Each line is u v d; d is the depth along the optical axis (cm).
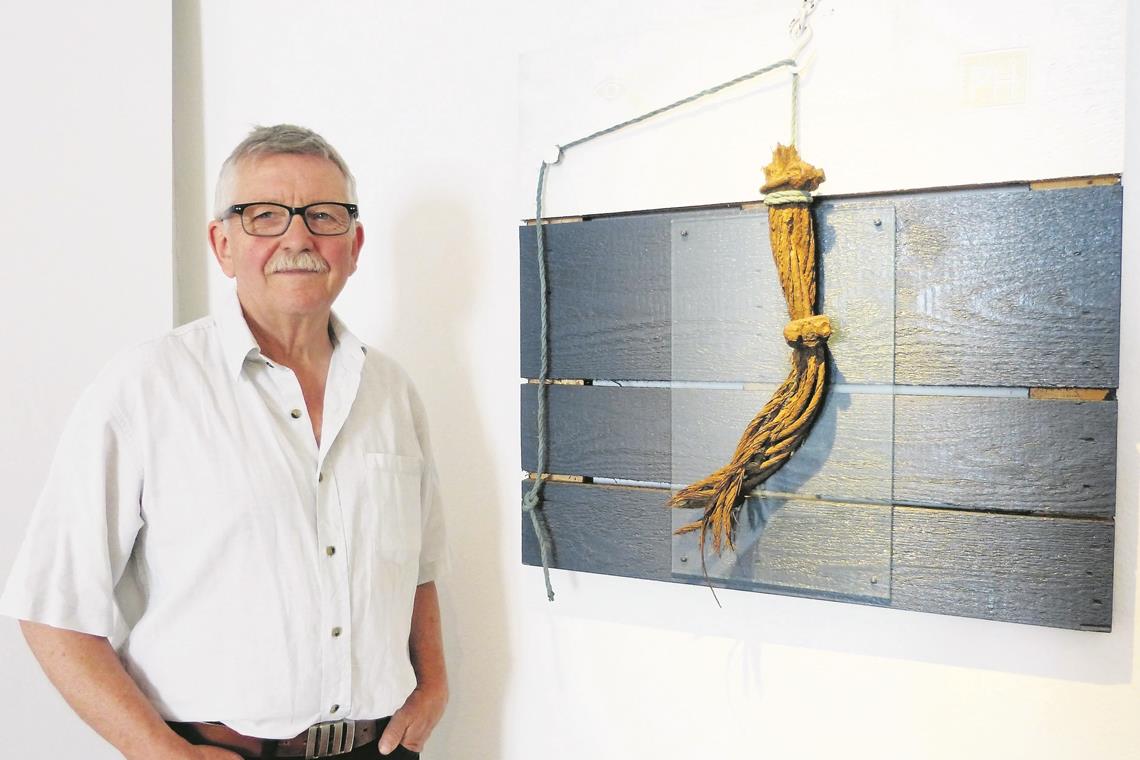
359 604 113
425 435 136
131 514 108
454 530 147
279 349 119
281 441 112
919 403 111
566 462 134
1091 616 104
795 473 117
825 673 120
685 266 123
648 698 132
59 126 154
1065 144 105
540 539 136
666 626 130
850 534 114
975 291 108
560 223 134
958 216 108
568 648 138
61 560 104
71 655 103
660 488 128
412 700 125
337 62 154
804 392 114
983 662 112
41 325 153
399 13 148
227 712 106
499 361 142
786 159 113
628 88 129
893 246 111
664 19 127
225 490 108
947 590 110
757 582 120
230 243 115
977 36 108
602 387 131
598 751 136
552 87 134
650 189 128
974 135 109
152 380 108
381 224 152
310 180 114
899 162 112
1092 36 103
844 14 114
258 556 108
